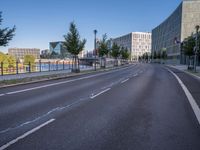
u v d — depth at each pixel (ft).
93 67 159.22
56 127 21.61
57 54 440.04
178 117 25.70
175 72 118.83
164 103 33.96
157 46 452.76
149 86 55.16
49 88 50.78
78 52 111.45
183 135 19.62
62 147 16.79
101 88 51.08
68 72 101.86
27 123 22.88
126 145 17.29
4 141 17.94
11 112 27.43
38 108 29.76
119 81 67.51
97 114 26.81
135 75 93.30
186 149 16.61
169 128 21.58
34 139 18.39
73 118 24.93
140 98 38.11
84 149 16.47
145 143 17.72
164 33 394.93
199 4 270.46
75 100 35.86
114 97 38.96
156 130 20.95
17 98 37.35
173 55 324.80
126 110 28.99
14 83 56.70
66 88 50.90
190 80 72.69
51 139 18.42
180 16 284.82
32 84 59.00
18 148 16.55
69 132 20.17
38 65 103.55
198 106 31.91
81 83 61.82
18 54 408.87
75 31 108.99
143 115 26.48
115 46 237.45
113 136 19.24
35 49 424.46
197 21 271.90
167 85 57.72
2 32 54.08
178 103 34.04
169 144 17.54
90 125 22.35
